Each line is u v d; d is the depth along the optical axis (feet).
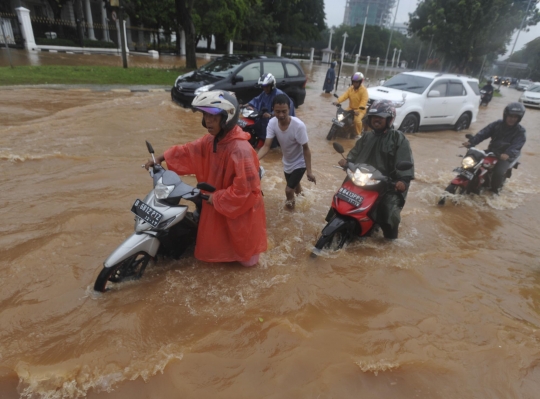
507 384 8.20
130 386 7.48
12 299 9.59
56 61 60.34
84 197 15.53
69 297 9.81
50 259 11.24
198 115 31.83
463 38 115.85
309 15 150.71
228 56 38.19
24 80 39.09
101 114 29.37
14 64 51.47
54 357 8.00
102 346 8.35
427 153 28.40
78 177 17.57
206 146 10.33
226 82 33.65
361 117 29.66
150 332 8.91
